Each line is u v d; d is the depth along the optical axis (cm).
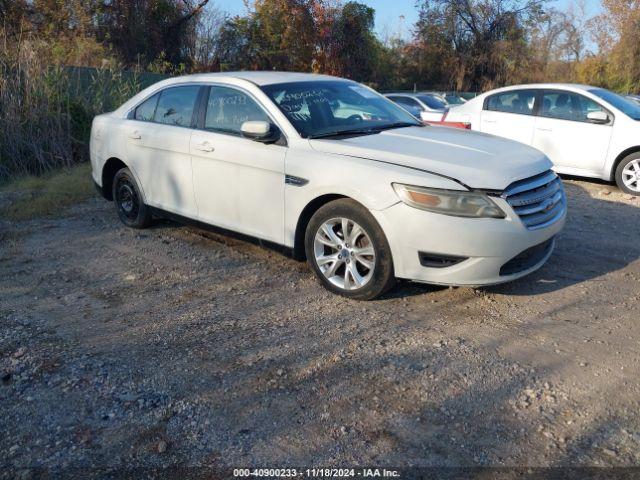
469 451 288
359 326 417
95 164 680
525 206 432
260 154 491
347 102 545
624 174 832
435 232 410
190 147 548
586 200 784
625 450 288
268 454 288
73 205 773
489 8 3447
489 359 371
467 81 3528
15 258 575
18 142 977
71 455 291
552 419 312
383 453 287
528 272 450
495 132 959
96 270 538
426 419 312
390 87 3481
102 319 436
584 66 3294
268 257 562
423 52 3541
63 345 395
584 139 865
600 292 472
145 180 615
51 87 1041
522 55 3466
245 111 518
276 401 330
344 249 452
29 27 1947
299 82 542
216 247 595
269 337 403
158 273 527
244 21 2694
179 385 346
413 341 394
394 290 477
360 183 430
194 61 2570
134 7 2470
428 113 1052
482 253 413
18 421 318
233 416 317
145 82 1461
